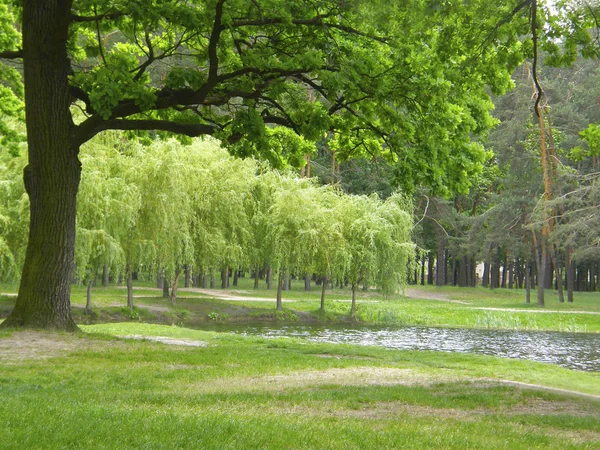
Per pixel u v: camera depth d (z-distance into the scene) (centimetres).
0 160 3772
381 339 3650
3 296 4116
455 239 7612
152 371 1495
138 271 4184
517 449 791
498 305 5941
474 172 2216
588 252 5394
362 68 1892
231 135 2075
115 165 3938
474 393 1336
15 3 2162
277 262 4481
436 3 1579
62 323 2028
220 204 4294
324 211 4628
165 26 2167
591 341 3762
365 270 4706
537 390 1412
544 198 6166
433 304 5794
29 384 1247
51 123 1972
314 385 1366
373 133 2280
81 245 3534
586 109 6856
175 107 2095
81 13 2138
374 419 994
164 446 696
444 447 779
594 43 1627
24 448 655
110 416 845
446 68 1989
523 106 6353
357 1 1722
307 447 727
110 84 1750
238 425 816
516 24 1672
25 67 1977
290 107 2158
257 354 1884
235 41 1967
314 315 4772
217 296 5328
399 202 5006
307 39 1950
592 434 974
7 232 3625
